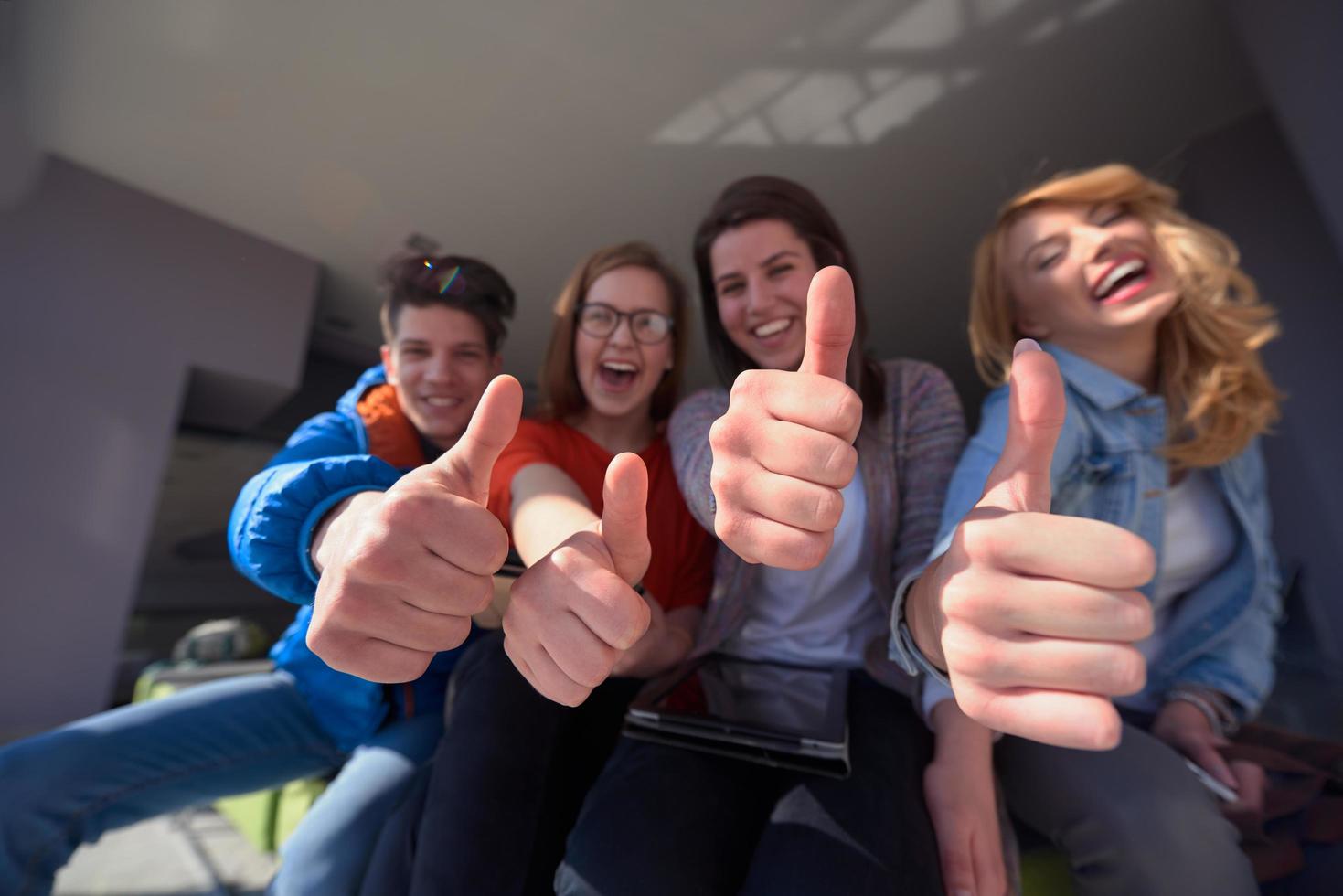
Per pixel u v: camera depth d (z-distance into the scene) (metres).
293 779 0.98
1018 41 2.98
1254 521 0.92
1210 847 0.58
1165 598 0.94
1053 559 0.34
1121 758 0.64
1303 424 2.95
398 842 0.70
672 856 0.54
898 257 4.47
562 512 0.66
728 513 0.42
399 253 1.23
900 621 0.46
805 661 0.83
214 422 4.59
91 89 3.13
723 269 1.02
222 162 3.63
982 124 3.42
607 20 2.89
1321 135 2.31
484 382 1.17
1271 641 0.91
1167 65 3.09
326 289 4.68
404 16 2.85
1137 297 0.90
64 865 0.76
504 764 0.63
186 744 0.86
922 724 0.73
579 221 4.13
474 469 0.42
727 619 0.83
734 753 0.58
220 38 2.91
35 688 3.02
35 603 3.10
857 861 0.51
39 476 3.22
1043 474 0.38
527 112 3.35
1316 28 2.32
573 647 0.39
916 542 0.79
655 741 0.60
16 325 3.28
